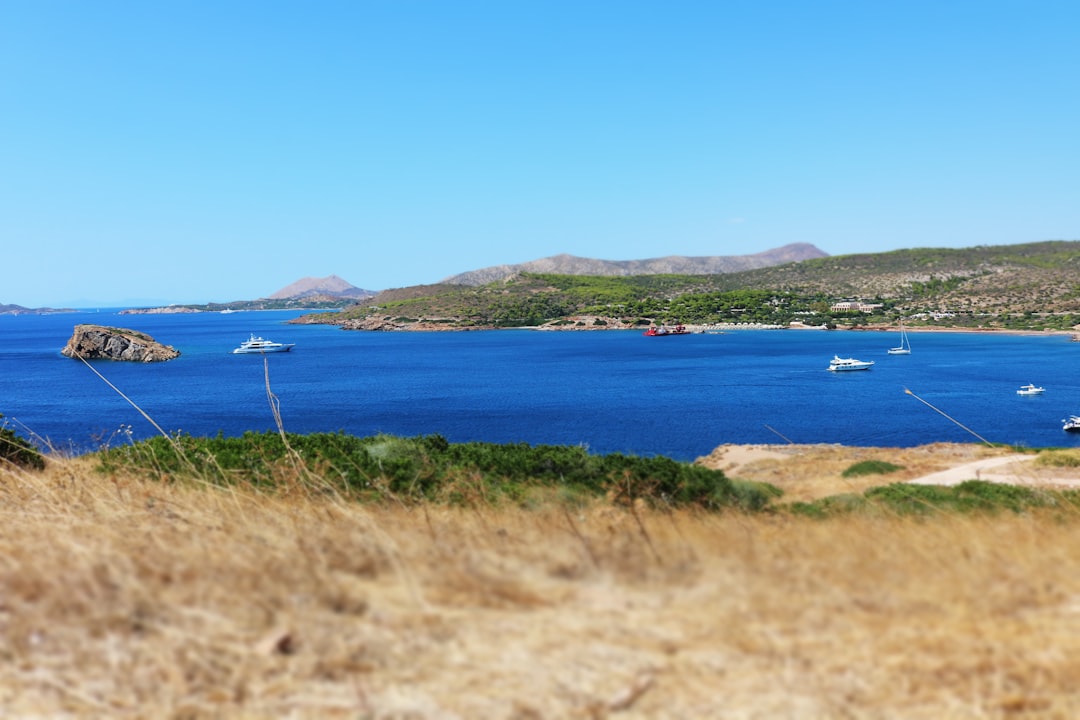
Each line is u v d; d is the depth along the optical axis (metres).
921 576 4.70
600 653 3.48
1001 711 3.00
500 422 65.31
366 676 3.21
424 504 6.80
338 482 9.03
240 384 96.50
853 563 4.92
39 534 4.99
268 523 5.47
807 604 4.17
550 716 2.91
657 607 4.11
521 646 3.52
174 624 3.63
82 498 6.25
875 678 3.28
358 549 4.76
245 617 3.72
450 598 4.12
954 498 12.67
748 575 4.63
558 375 107.56
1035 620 3.96
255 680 3.14
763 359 131.75
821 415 67.62
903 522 7.33
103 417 64.38
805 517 9.29
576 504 9.95
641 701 3.04
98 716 2.85
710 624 3.86
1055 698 3.10
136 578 4.06
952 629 3.82
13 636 3.43
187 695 3.02
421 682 3.17
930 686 3.21
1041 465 19.22
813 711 2.98
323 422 65.25
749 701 3.06
